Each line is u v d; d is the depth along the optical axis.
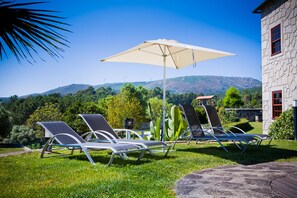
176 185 3.66
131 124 10.31
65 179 4.09
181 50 7.88
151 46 7.89
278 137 11.89
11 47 1.84
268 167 4.96
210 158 5.90
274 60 14.11
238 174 4.34
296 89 12.36
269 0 14.16
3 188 3.62
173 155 6.36
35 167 5.04
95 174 4.36
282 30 13.36
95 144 5.56
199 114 26.66
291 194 3.15
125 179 3.96
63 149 7.86
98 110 22.56
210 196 3.14
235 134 7.71
